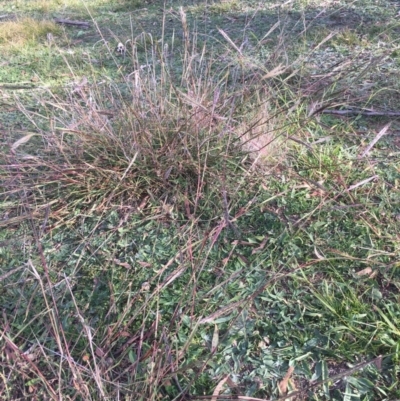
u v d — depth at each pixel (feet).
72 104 8.93
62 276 7.13
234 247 7.18
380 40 13.32
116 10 20.48
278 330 6.18
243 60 9.93
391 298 6.39
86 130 8.77
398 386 5.45
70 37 17.22
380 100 10.32
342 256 6.90
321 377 5.66
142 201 8.20
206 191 8.14
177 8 19.25
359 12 15.92
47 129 9.95
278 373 5.74
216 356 5.95
